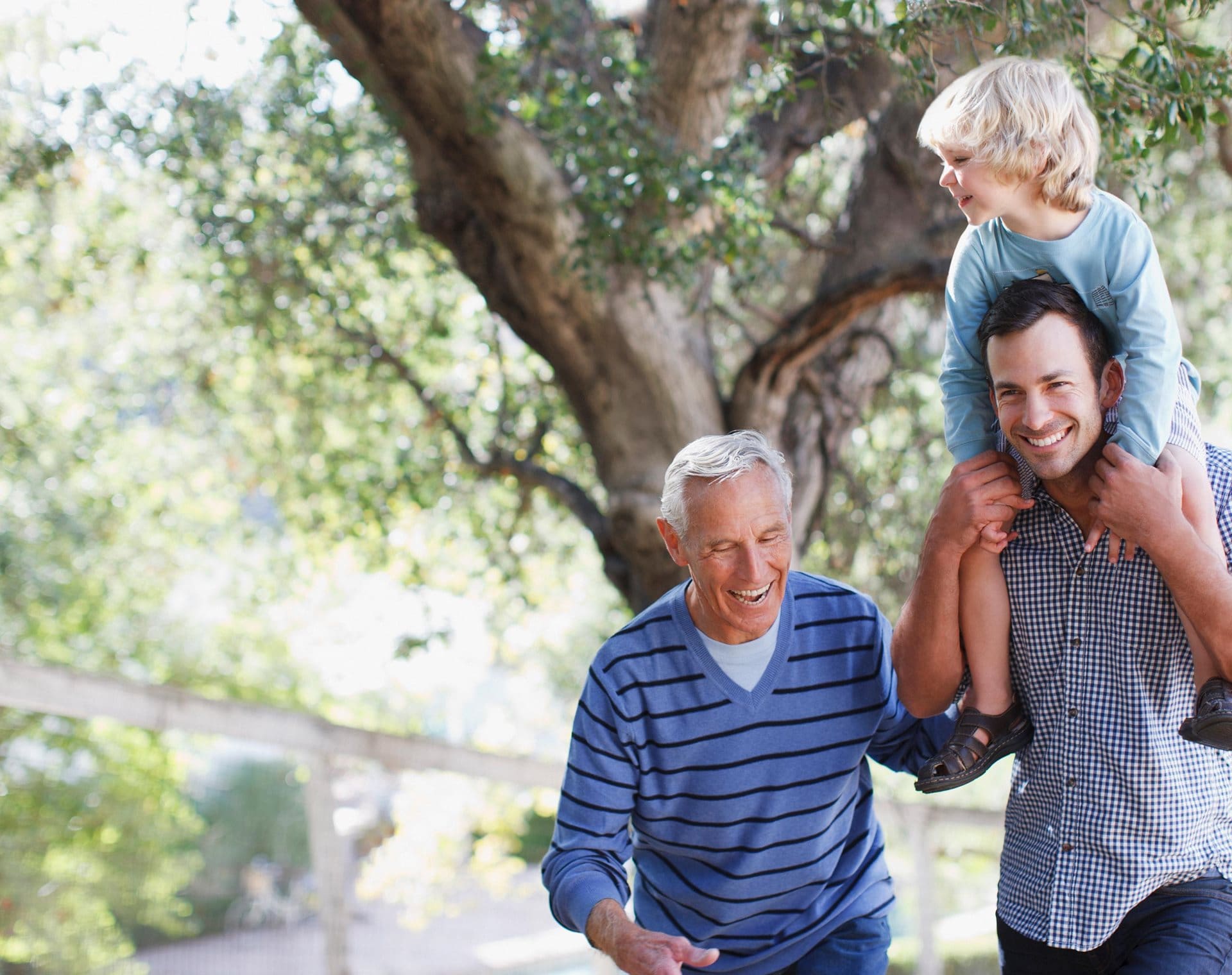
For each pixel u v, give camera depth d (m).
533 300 4.74
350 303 6.43
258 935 4.16
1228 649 1.83
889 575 6.46
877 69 4.63
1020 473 2.11
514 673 9.62
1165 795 1.98
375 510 6.80
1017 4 2.69
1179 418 1.99
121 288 7.13
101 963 3.98
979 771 2.11
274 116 5.91
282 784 4.28
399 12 4.02
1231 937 1.96
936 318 6.13
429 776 4.85
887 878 2.57
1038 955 2.13
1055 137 1.91
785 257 5.86
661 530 2.30
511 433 6.48
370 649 9.72
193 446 7.75
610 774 2.31
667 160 4.10
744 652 2.28
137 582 8.65
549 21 4.19
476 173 4.43
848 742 2.33
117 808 4.40
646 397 4.89
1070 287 1.97
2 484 7.80
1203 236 6.12
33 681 3.33
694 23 4.35
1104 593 2.01
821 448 5.76
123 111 5.87
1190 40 2.84
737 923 2.44
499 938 4.90
